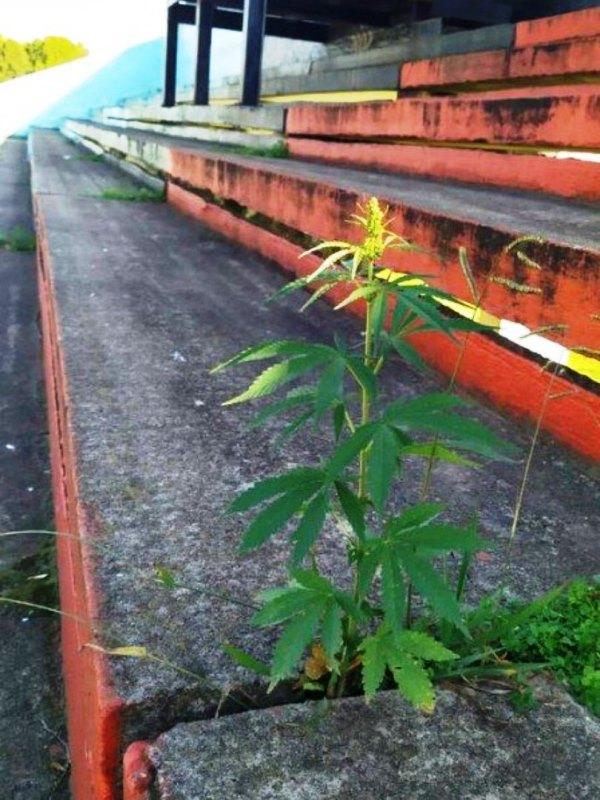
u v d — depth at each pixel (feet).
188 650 4.81
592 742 4.18
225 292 14.71
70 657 6.45
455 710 4.34
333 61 39.70
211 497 6.80
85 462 7.30
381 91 29.32
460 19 34.04
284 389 9.59
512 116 16.07
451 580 5.73
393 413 3.75
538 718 4.32
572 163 13.52
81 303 13.19
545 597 4.83
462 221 9.73
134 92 108.58
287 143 26.22
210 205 21.98
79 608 5.66
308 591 3.97
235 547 6.02
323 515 3.56
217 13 52.16
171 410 8.69
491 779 3.92
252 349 3.93
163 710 4.39
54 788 6.30
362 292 3.85
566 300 7.95
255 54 36.65
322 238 14.53
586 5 30.01
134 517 6.38
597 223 10.49
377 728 4.19
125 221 22.86
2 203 42.65
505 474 7.73
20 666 7.70
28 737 6.81
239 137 32.19
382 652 4.01
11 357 18.17
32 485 11.82
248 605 5.22
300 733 4.15
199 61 48.16
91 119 101.04
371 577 3.68
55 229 20.65
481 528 6.63
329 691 4.43
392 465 3.53
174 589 5.41
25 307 22.53
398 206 11.39
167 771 3.90
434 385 10.17
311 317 13.16
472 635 4.78
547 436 8.50
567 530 6.70
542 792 3.87
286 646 3.82
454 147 18.17
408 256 11.03
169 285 15.03
